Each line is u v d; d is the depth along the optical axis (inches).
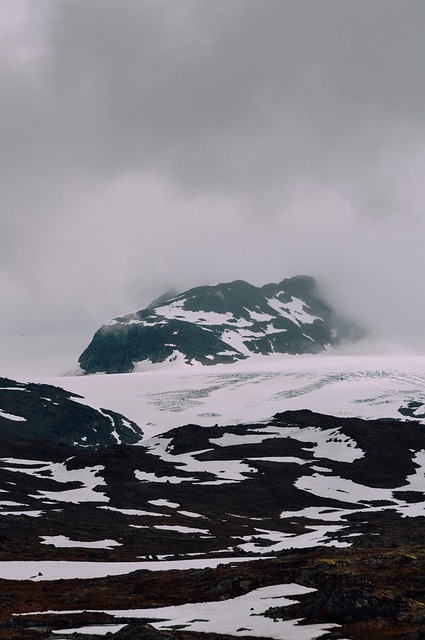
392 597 2659.9
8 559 5004.9
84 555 5452.8
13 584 3848.4
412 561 3312.0
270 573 3545.8
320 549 4783.5
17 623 2832.2
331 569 3267.7
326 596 2751.0
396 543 5452.8
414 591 2805.1
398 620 2468.0
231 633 2464.3
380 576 3075.8
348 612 2598.4
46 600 3393.2
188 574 3887.8
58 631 2664.9
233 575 3627.0
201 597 3284.9
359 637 2343.8
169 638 2343.8
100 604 3260.3
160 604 3198.8
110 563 4758.9
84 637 2492.6
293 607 2819.9
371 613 2568.9
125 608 3152.1
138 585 3715.6
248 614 2790.4
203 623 2667.3
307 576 3270.2
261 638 2380.7
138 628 2463.1
